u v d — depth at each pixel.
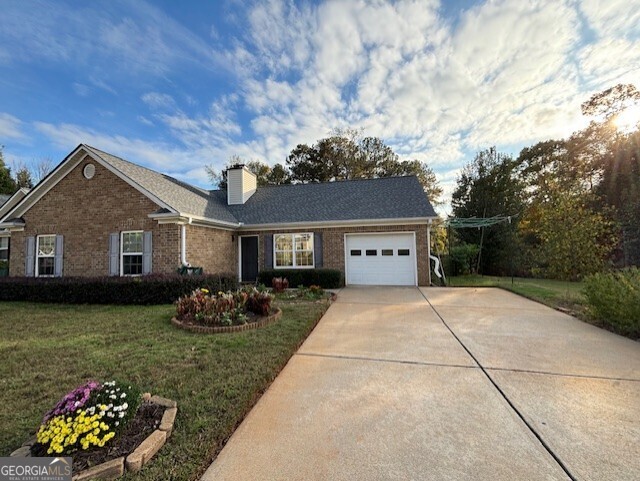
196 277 8.52
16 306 8.08
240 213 14.16
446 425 2.64
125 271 10.29
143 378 3.42
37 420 2.58
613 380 3.49
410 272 12.05
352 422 2.70
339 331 5.64
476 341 4.96
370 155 30.05
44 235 11.02
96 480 1.90
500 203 18.52
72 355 4.19
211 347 4.45
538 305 7.88
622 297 5.37
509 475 2.05
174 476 1.97
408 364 4.04
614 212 14.98
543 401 3.02
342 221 12.23
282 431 2.58
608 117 19.58
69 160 10.59
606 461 2.17
